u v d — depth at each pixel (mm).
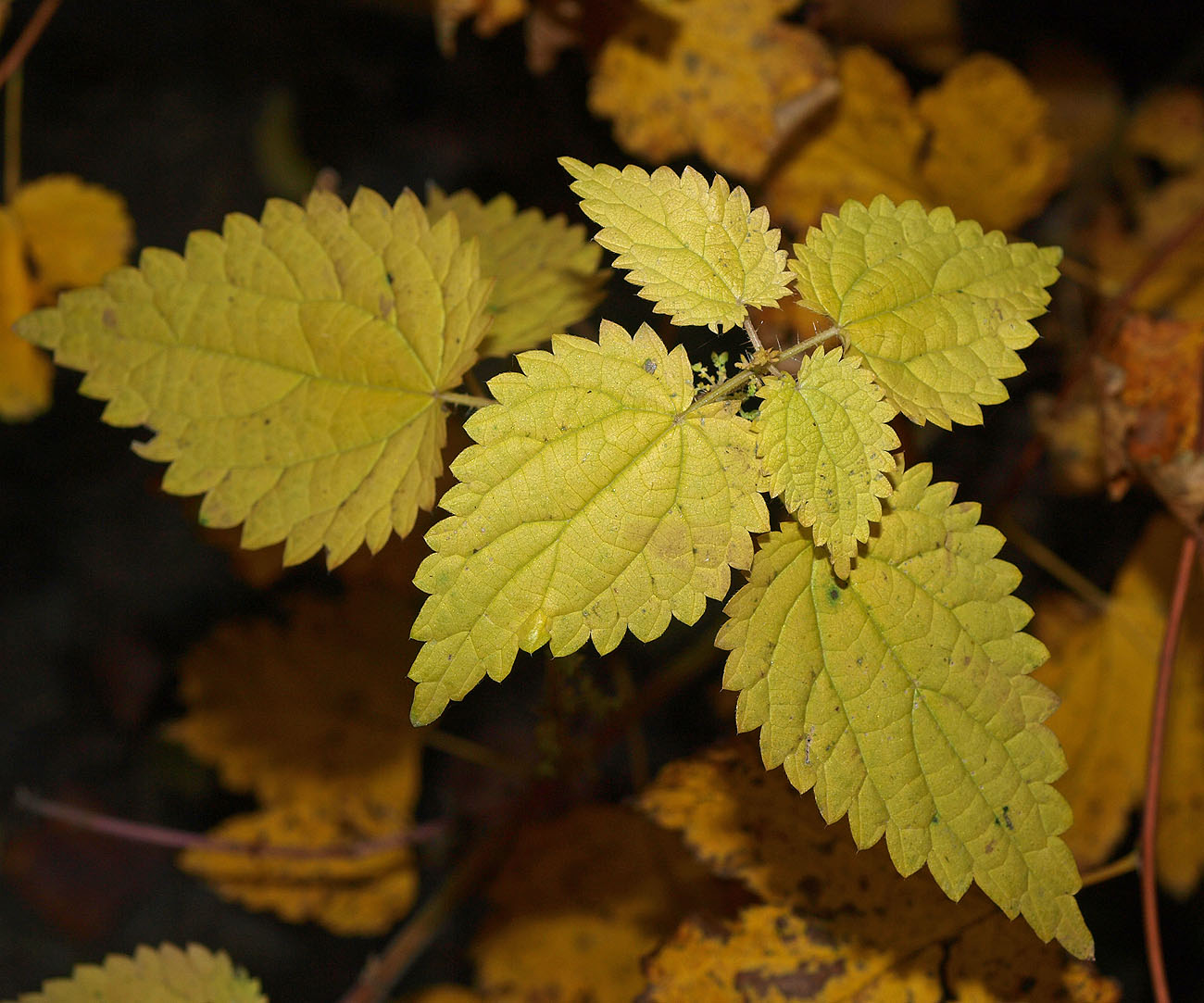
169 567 1044
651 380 427
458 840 682
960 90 608
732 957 502
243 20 1020
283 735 690
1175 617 535
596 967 628
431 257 469
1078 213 822
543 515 423
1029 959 496
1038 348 738
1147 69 831
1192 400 552
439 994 646
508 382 424
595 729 579
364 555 581
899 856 431
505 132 919
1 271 658
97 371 467
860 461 424
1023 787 436
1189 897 814
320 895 670
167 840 604
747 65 604
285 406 469
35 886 968
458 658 419
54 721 1015
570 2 611
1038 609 651
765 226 433
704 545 425
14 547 1043
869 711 435
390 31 968
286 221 474
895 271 438
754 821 508
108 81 1053
